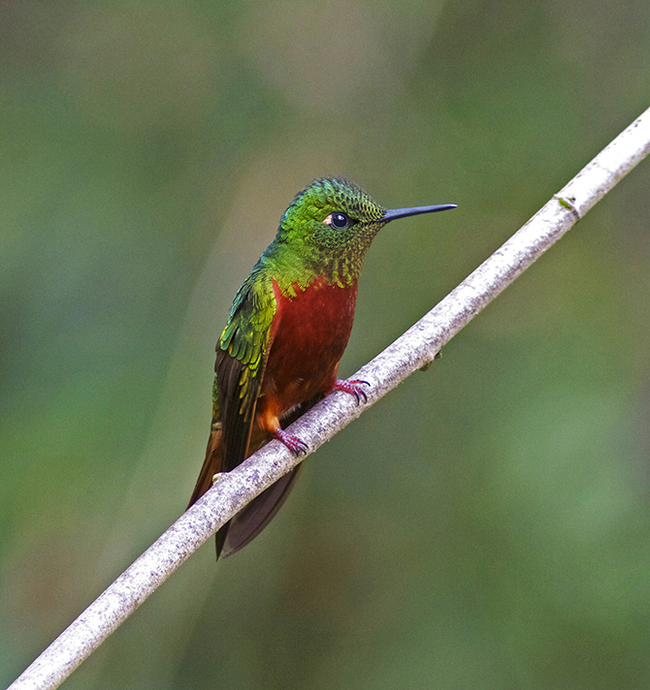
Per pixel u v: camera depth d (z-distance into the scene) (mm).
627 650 9984
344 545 12164
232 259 11445
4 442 10578
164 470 9898
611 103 12719
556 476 10648
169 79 12781
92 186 12039
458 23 13234
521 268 6367
